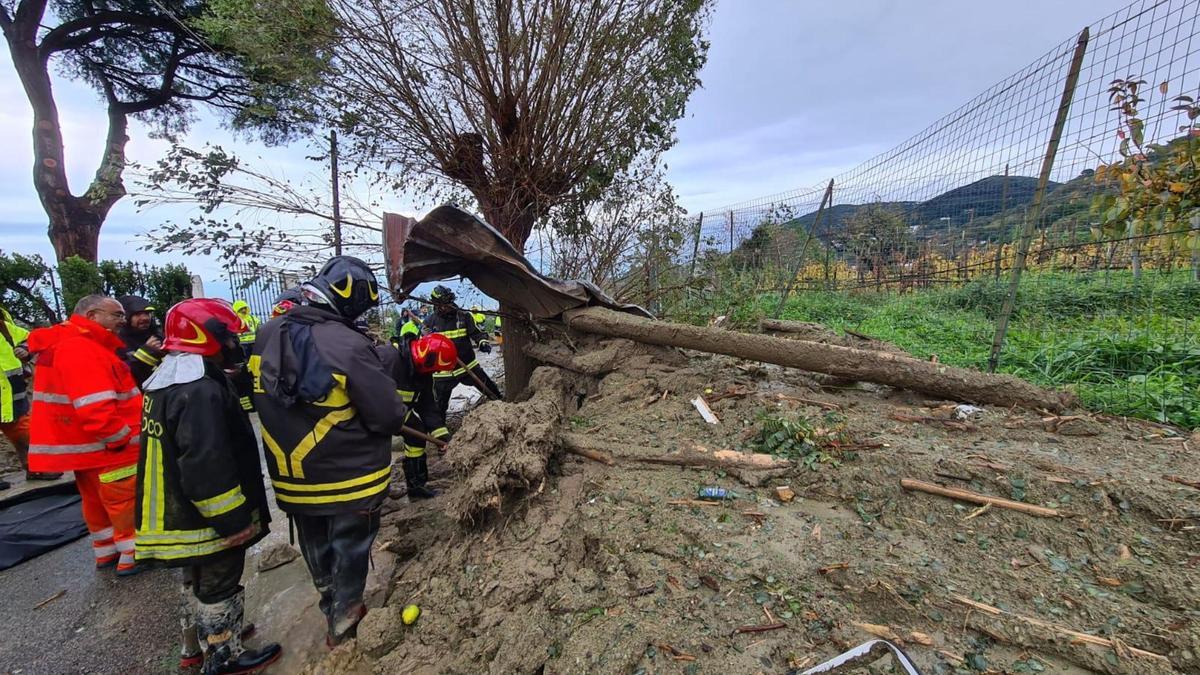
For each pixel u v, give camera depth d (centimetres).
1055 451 252
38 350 315
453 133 570
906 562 201
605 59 566
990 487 228
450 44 525
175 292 1147
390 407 238
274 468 236
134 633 284
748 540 228
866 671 165
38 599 316
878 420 300
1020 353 415
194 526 223
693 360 452
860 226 848
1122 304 450
